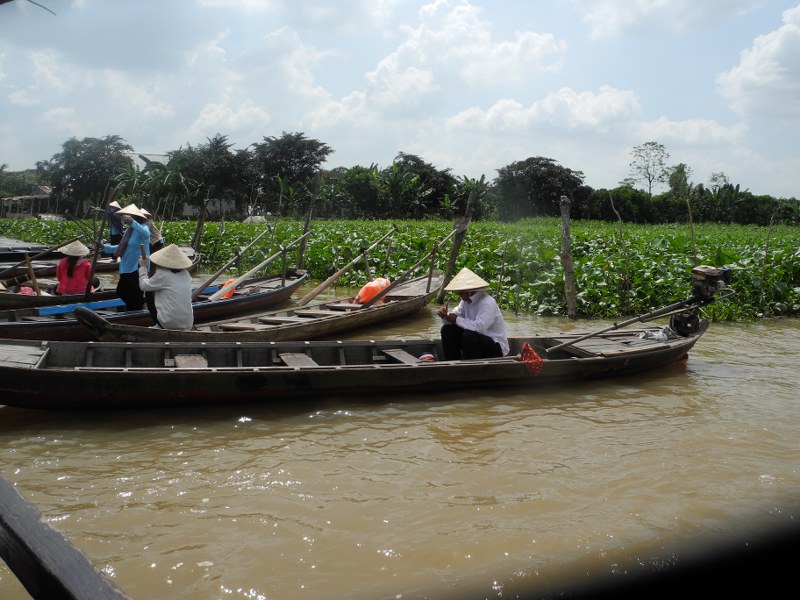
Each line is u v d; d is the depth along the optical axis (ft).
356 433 19.45
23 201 198.70
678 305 27.09
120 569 12.01
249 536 13.32
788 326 38.42
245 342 25.50
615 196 190.19
